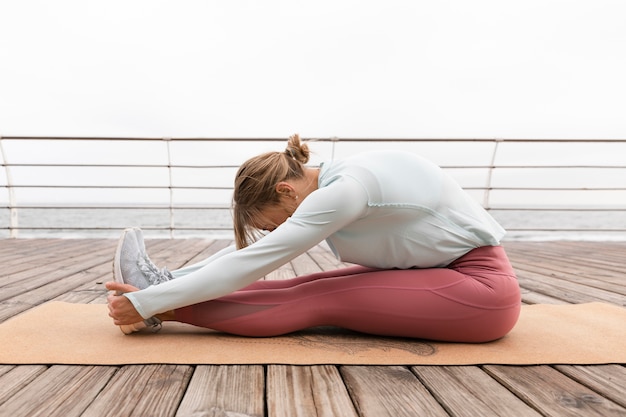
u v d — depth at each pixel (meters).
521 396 0.91
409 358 1.12
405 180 1.23
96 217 24.80
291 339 1.27
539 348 1.22
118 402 0.85
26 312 1.56
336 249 1.34
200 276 1.16
